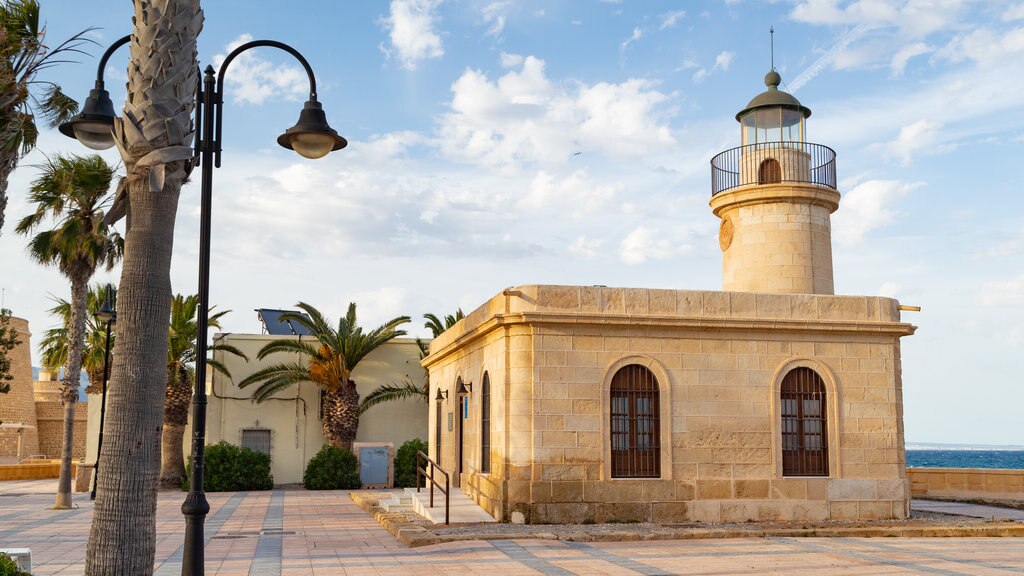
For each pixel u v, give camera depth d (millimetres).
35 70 11914
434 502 20078
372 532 17312
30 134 12375
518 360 17562
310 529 17938
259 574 12117
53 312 37250
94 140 9117
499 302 18062
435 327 36094
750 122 22906
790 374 18719
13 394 55031
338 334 32781
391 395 33688
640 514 17547
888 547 14914
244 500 25875
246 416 33094
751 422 18250
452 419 23719
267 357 33719
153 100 8117
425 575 11930
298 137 9930
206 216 9477
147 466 7934
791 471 18438
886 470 18750
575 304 17766
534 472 17250
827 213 22500
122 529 7770
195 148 9438
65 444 24109
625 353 17875
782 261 21688
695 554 13930
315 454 33469
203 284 9422
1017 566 12867
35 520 20594
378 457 31969
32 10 11930
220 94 9680
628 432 17828
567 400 17531
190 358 32844
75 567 12992
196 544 9109
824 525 17453
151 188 7988
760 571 12328
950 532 16641
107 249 26281
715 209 23156
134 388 7934
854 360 18906
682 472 17844
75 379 24734
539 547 14531
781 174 21859
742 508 17953
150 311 8039
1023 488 23656
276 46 9906
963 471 25172
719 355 18312
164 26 8227
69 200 25688
